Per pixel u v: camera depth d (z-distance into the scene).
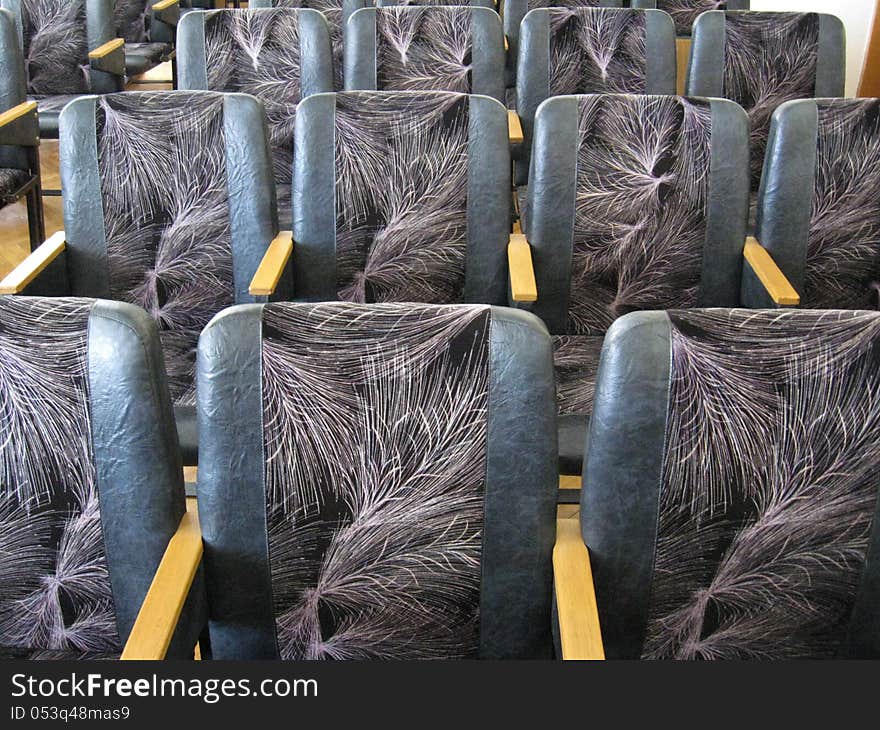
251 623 1.10
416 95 1.80
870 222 1.84
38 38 3.22
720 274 1.84
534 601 1.08
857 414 1.01
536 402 1.01
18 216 3.38
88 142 1.78
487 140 1.80
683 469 1.02
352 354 1.02
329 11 3.17
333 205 1.82
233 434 1.03
